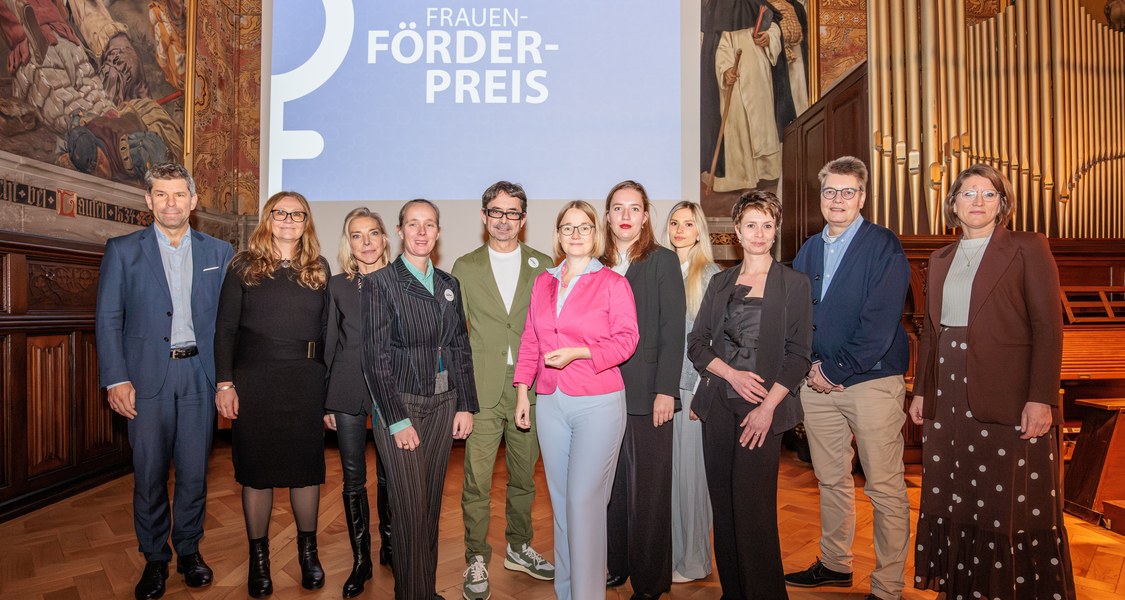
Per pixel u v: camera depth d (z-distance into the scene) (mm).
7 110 2928
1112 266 3471
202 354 2154
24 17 3025
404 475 1753
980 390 1787
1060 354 1702
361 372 2180
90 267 3494
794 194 4512
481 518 2188
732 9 5102
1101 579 2289
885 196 3502
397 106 4746
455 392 1918
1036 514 1791
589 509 1709
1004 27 3447
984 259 1820
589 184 4754
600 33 4777
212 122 4785
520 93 4758
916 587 1960
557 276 1902
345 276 2240
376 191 4727
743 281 1962
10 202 2938
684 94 4793
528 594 2211
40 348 3158
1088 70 3449
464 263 2336
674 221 2391
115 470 3721
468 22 4777
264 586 2117
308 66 4762
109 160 3650
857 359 1968
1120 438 2922
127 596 2135
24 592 2166
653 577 1979
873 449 2033
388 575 2328
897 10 3439
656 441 1970
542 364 1844
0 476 2916
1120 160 3475
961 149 3420
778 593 1808
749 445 1811
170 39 4266
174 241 2182
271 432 2041
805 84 5098
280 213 2059
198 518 2225
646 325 1970
